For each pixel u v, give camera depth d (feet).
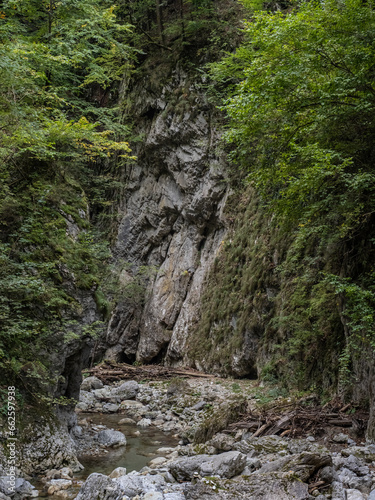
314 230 26.91
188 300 59.47
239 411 30.04
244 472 19.62
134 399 44.88
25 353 24.64
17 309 24.98
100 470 24.38
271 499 15.62
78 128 32.45
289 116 24.70
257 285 46.52
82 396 44.09
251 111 24.80
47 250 27.63
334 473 17.71
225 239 56.65
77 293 28.07
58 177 31.65
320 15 22.66
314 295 35.14
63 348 26.58
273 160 26.32
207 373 51.01
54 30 44.88
